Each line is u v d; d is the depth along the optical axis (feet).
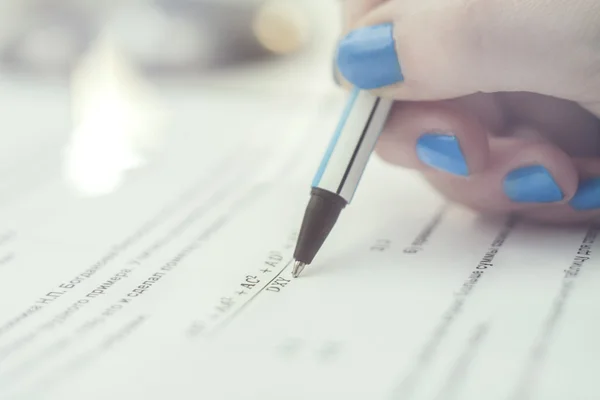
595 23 0.77
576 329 0.73
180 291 0.80
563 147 0.91
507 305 0.76
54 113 1.27
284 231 0.90
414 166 0.90
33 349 0.73
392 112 0.87
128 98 1.35
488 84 0.82
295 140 1.15
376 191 0.99
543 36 0.78
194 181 1.03
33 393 0.69
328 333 0.74
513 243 0.86
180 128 1.21
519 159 0.86
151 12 1.63
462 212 0.93
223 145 1.14
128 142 1.16
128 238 0.89
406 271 0.82
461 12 0.79
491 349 0.71
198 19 1.61
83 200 0.98
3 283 0.82
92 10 1.63
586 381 0.68
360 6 0.88
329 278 0.81
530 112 0.91
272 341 0.73
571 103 0.90
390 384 0.68
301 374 0.70
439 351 0.71
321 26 1.82
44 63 1.50
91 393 0.69
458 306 0.76
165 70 1.56
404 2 0.83
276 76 1.51
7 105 1.30
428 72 0.82
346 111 0.86
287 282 0.80
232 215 0.94
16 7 1.62
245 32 1.61
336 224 0.91
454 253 0.84
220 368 0.71
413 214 0.93
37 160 1.10
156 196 0.99
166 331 0.74
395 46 0.82
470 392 0.67
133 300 0.78
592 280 0.78
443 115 0.85
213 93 1.39
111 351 0.72
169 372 0.70
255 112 1.27
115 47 1.56
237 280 0.81
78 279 0.82
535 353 0.70
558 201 0.86
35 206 0.97
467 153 0.85
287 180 1.02
